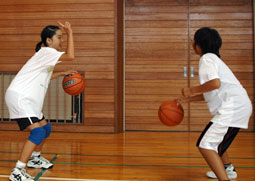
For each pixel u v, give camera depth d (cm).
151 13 452
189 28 448
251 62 443
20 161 208
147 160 268
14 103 216
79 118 425
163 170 237
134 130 452
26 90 219
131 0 454
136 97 452
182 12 449
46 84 232
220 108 185
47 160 248
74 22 419
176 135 407
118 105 421
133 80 453
